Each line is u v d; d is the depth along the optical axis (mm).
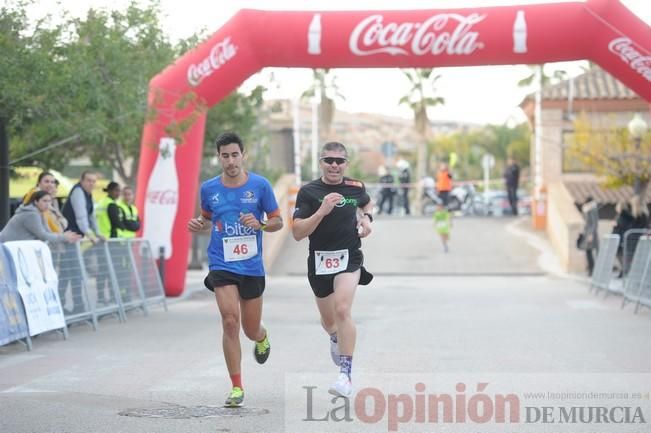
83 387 9758
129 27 20516
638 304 17500
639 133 29922
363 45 20672
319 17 20828
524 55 20625
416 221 40312
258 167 37656
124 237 18516
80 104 17750
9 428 7789
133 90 18891
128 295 17062
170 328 15391
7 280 12336
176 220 21578
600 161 31734
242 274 8750
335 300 8812
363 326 15336
